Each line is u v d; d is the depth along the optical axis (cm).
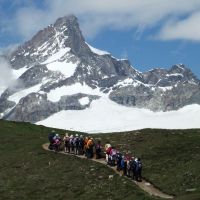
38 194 6906
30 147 9525
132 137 9819
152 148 8750
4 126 11625
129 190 6538
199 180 6744
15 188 7256
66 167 7912
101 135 10588
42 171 7888
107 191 6600
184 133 9800
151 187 6875
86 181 7144
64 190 6906
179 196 6044
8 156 9106
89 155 8488
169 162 7819
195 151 8275
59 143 9125
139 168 7131
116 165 7956
